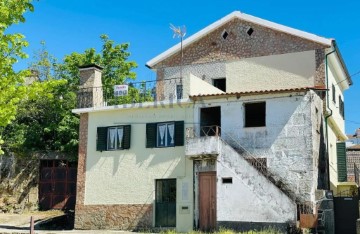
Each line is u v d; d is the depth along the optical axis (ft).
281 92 73.10
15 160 106.93
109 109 83.15
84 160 84.38
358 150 124.16
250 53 90.48
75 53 117.29
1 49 45.98
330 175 85.10
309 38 85.15
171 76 96.99
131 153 81.00
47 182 106.11
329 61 87.86
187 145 74.18
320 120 77.97
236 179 69.51
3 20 45.09
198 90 82.38
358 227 57.47
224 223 69.00
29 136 108.68
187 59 96.27
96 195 82.12
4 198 104.63
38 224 88.12
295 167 70.79
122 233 72.95
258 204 67.21
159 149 79.00
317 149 73.97
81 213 82.53
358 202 68.54
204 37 95.45
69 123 108.37
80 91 87.15
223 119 76.18
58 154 106.52
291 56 86.69
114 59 119.03
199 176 75.00
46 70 117.80
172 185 77.66
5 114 46.39
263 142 73.36
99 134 83.87
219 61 93.04
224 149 71.41
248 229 67.15
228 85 91.09
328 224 67.62
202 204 73.87
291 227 64.44
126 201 79.71
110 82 115.75
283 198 65.72
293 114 72.33
